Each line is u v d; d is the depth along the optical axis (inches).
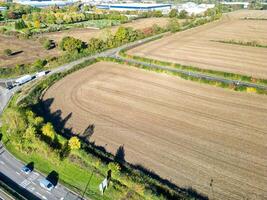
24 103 3297.2
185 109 3164.4
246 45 5561.0
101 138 2691.9
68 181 2198.6
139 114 3093.0
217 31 6914.4
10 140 2687.0
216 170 2230.6
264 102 3240.7
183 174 2206.0
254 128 2760.8
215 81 3698.3
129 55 4899.1
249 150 2443.4
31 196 2074.3
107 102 3383.4
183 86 3740.2
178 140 2615.7
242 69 4279.0
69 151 2453.2
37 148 2507.4
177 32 6801.2
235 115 3004.4
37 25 7667.3
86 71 4409.5
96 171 2250.2
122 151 2496.3
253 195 1990.7
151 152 2468.0
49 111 3230.8
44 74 4318.4
